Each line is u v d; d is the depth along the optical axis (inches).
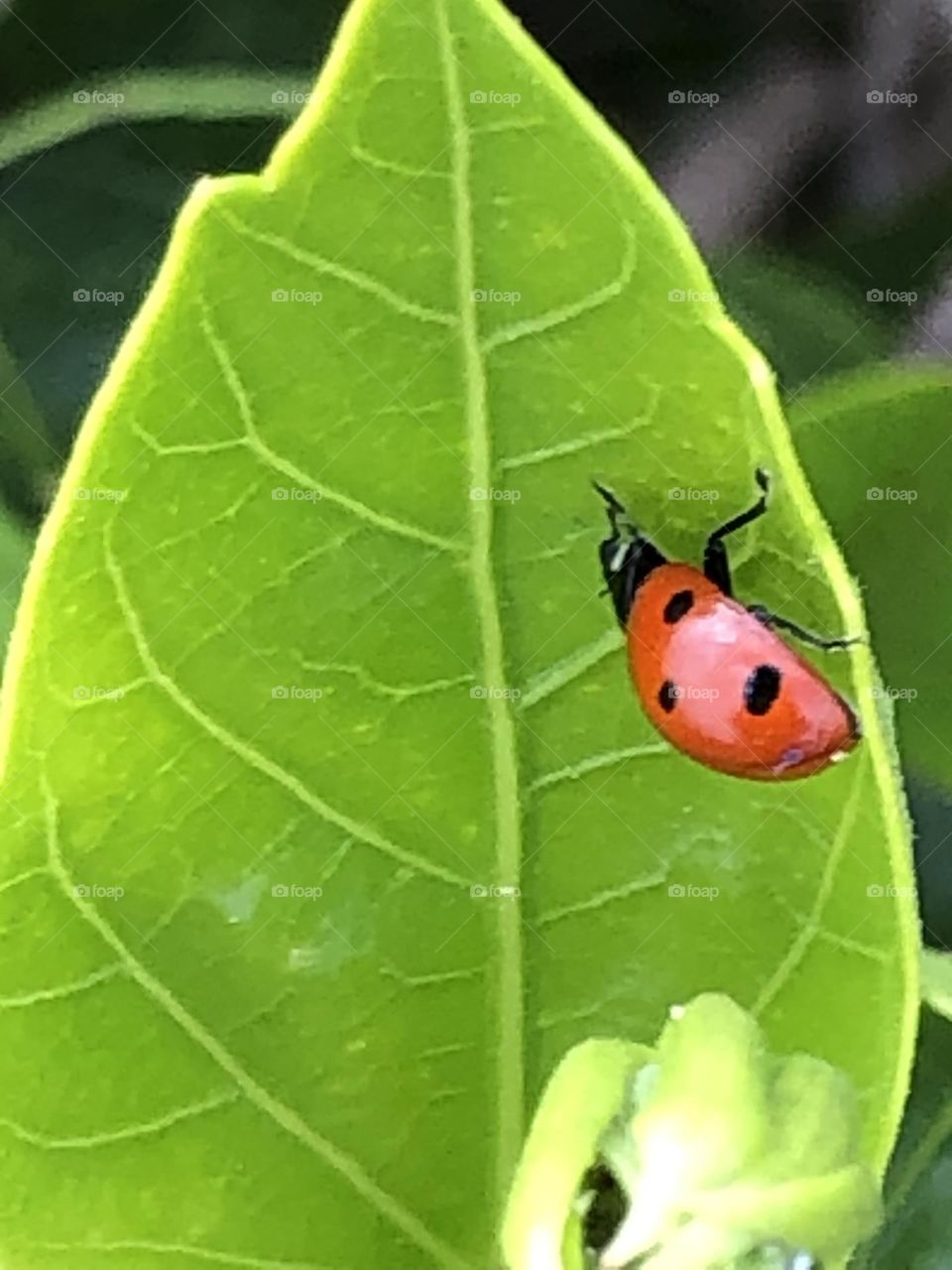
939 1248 2.3
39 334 3.1
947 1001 2.2
